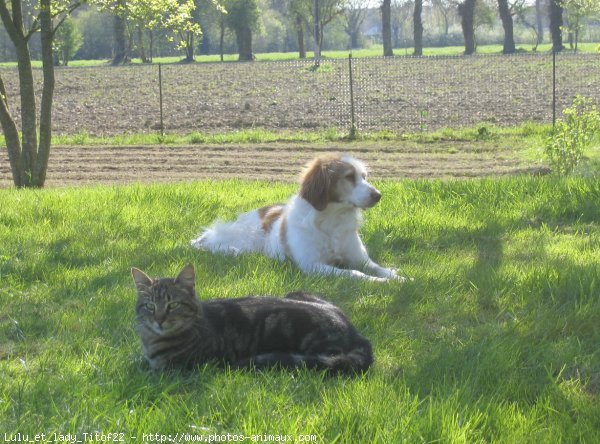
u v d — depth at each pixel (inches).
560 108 610.2
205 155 460.8
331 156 248.1
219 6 441.1
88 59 1932.8
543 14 2110.0
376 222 265.9
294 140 517.0
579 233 262.8
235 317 213.3
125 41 1617.9
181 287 210.2
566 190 285.1
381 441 197.3
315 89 795.4
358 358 210.2
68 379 209.2
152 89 833.5
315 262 247.1
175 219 271.0
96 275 240.1
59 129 586.6
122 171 410.3
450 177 374.6
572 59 1022.4
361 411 200.8
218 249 252.7
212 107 682.2
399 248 257.4
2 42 1665.8
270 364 211.5
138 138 527.8
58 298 232.7
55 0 338.0
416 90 766.5
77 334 220.4
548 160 384.5
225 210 279.4
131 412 201.8
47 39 333.1
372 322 223.1
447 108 638.5
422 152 461.1
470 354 213.6
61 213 273.4
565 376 210.8
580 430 199.9
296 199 250.2
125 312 225.6
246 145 498.6
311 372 209.3
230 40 2159.2
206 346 211.3
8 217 270.5
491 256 248.5
